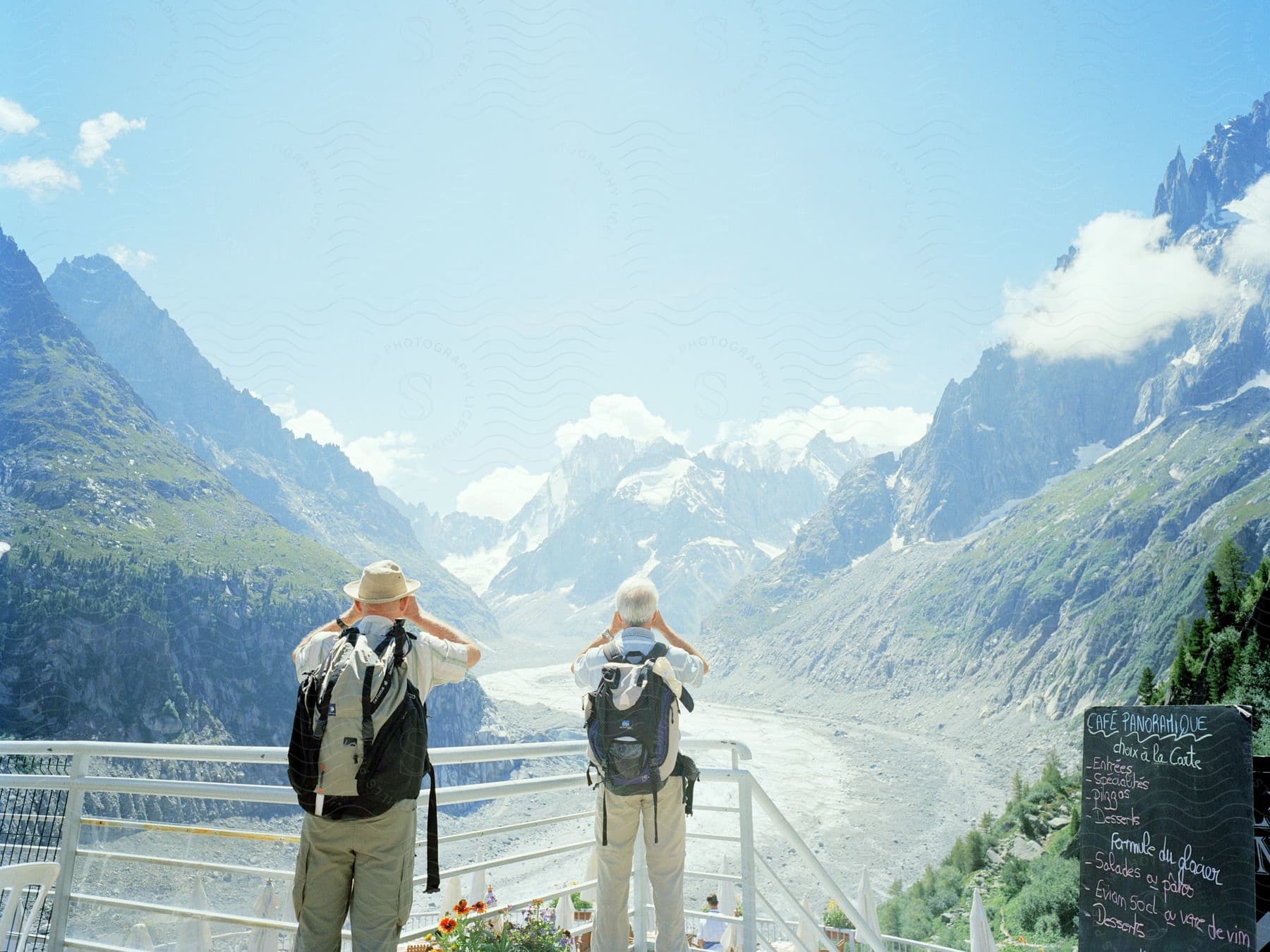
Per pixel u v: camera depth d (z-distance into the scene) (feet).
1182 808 13.15
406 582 10.38
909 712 636.07
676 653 12.30
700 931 30.73
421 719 9.48
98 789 11.58
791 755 545.44
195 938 15.20
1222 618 99.76
